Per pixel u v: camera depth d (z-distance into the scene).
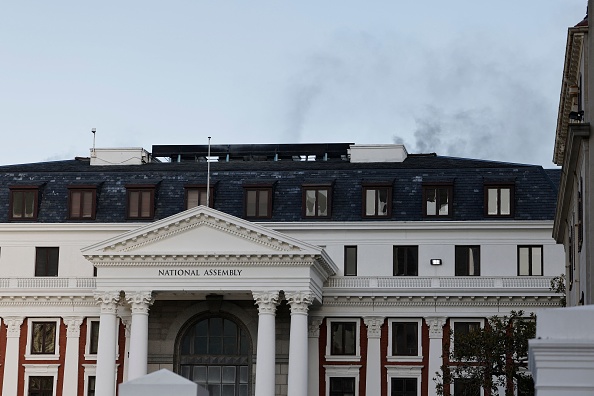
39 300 94.94
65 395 93.94
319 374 93.25
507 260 93.94
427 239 94.94
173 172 99.94
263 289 87.50
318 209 96.69
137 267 88.31
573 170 55.22
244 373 93.62
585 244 48.09
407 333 93.56
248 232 87.25
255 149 120.12
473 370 82.31
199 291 88.31
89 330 94.81
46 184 99.69
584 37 48.38
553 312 22.77
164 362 93.69
